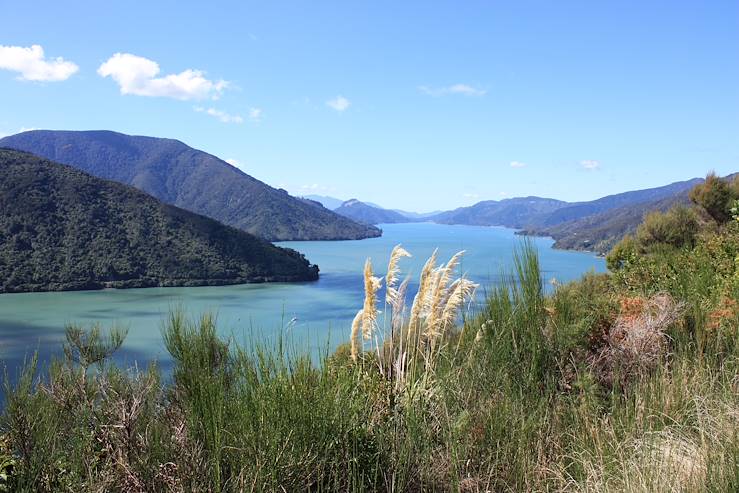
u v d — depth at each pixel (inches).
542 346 147.5
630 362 148.9
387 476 108.7
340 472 105.0
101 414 106.3
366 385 132.8
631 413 123.6
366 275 176.1
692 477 95.3
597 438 111.7
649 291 232.4
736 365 142.0
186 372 108.0
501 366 142.4
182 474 93.8
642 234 528.1
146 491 94.3
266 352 107.3
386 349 170.2
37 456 101.0
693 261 270.4
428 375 150.6
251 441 94.7
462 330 169.8
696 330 160.7
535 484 107.3
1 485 96.0
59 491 97.8
